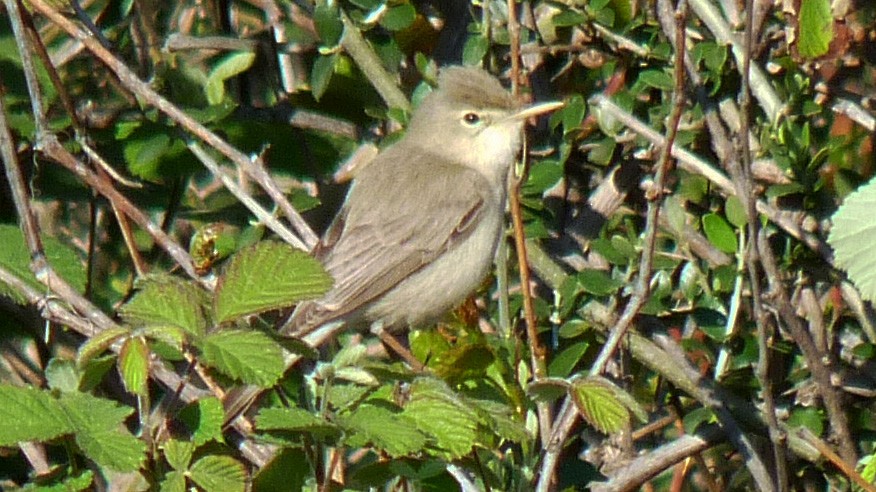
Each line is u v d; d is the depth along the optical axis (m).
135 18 11.41
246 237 10.55
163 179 11.26
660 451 9.87
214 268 10.19
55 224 11.20
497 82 11.25
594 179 11.16
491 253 11.18
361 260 10.88
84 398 6.72
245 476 7.06
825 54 9.62
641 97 10.87
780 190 10.06
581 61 11.02
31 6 10.34
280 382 9.15
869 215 8.09
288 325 10.27
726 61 10.27
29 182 11.14
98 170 10.52
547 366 9.52
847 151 10.56
